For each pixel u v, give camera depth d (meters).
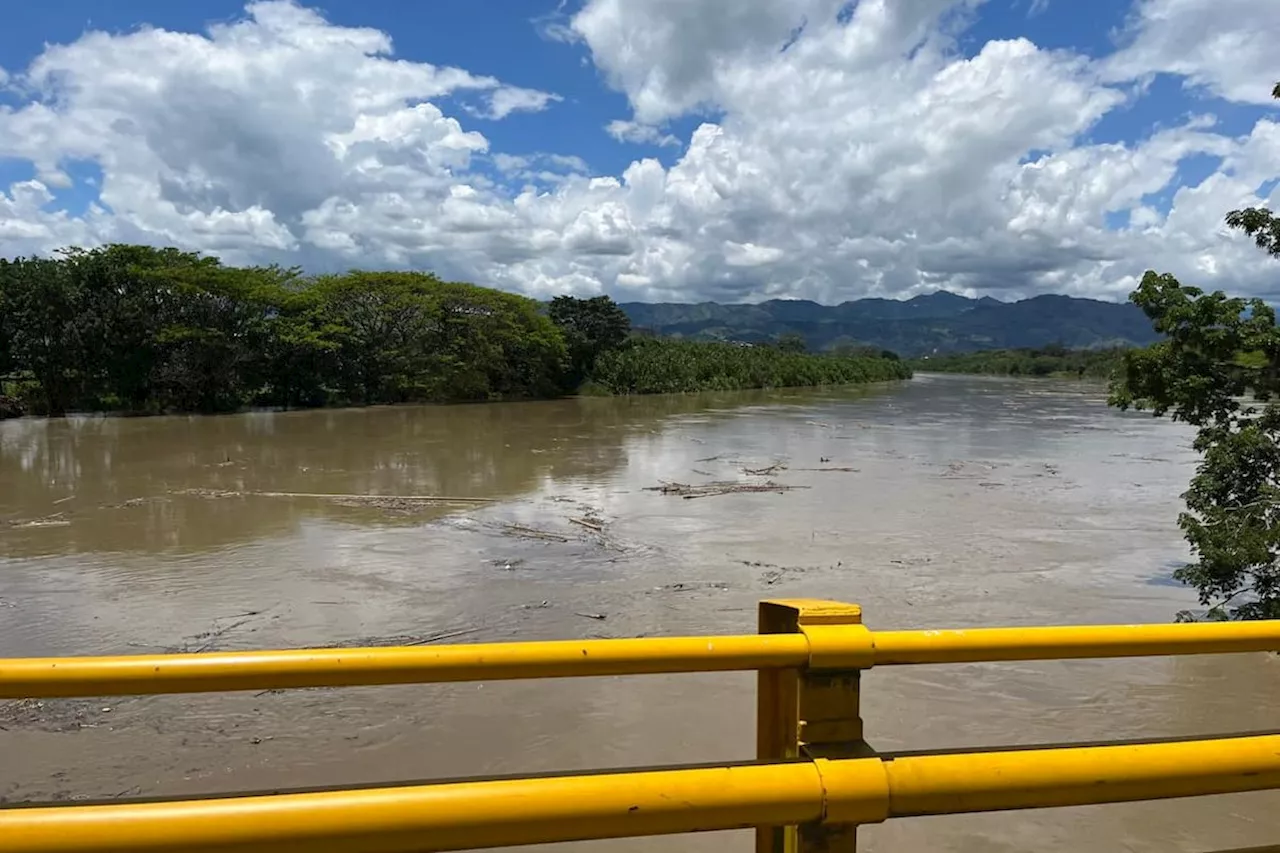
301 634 5.98
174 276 25.75
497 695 4.71
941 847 3.27
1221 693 4.86
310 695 4.69
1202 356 6.52
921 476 14.30
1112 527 9.98
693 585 7.27
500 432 21.31
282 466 14.66
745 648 1.48
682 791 1.37
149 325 25.94
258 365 28.11
